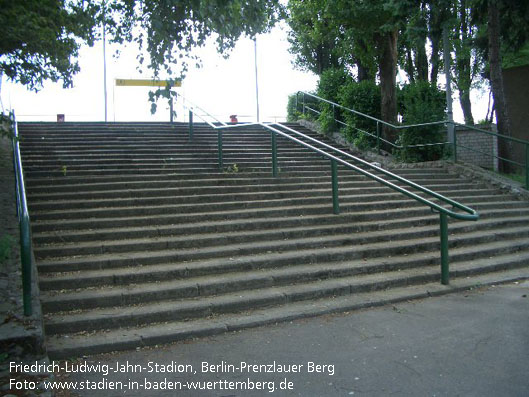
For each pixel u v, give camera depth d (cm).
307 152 1120
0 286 456
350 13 1243
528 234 814
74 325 441
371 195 866
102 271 544
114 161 920
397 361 388
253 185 857
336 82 1547
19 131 1072
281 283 562
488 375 362
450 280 620
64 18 758
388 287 582
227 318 482
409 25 1172
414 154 1196
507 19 1218
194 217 708
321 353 405
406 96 1286
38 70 817
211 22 614
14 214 654
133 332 442
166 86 583
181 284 527
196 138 1148
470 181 1056
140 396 338
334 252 636
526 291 586
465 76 2202
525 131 1375
